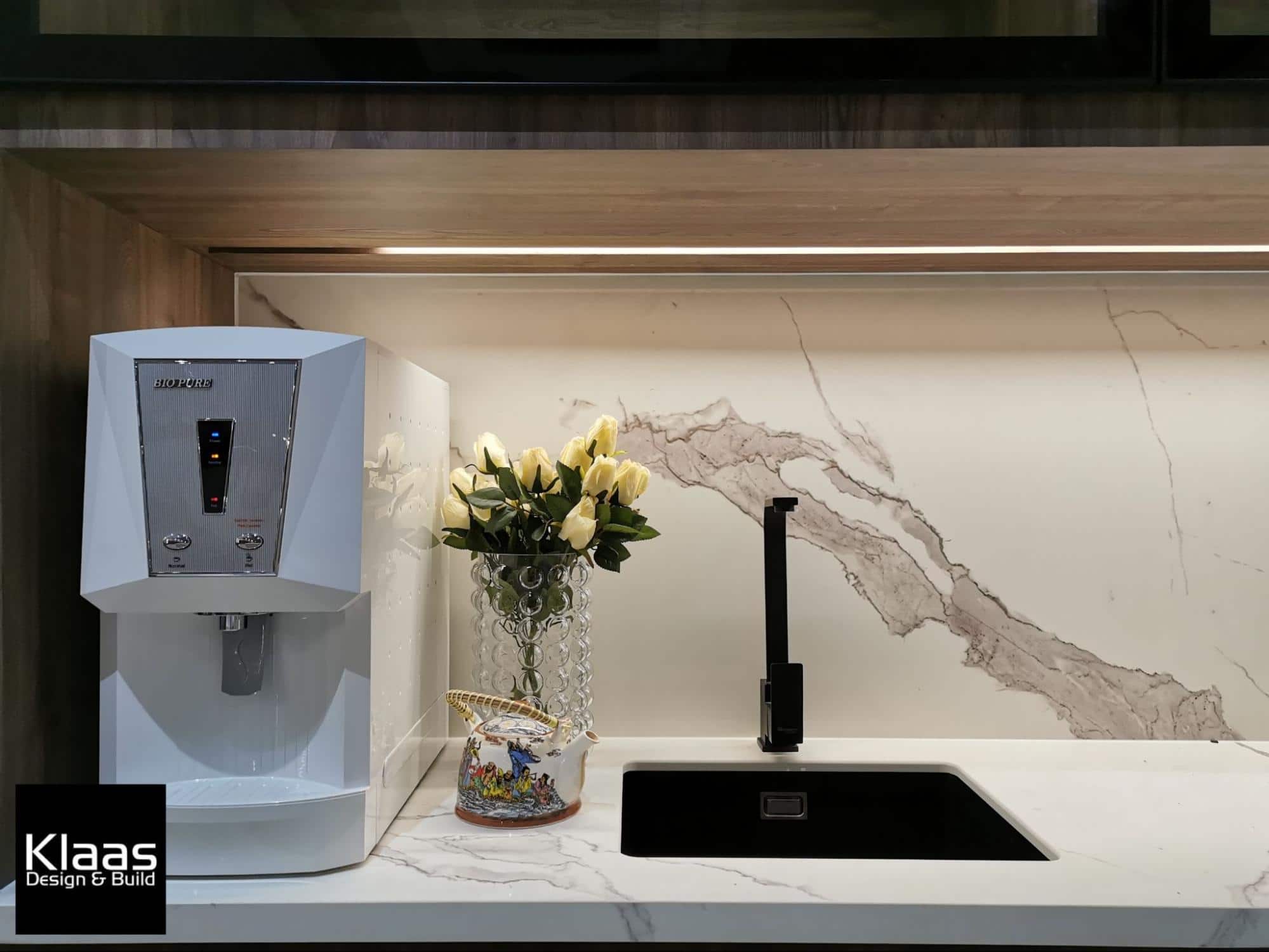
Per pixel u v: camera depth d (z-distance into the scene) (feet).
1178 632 4.01
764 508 3.95
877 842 3.66
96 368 2.53
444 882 2.57
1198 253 3.71
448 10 2.58
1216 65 2.56
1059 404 4.01
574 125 2.62
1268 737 3.99
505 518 3.25
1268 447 4.00
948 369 4.02
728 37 2.59
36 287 2.68
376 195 2.96
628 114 2.62
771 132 2.62
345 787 2.71
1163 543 4.01
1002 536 4.02
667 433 4.02
